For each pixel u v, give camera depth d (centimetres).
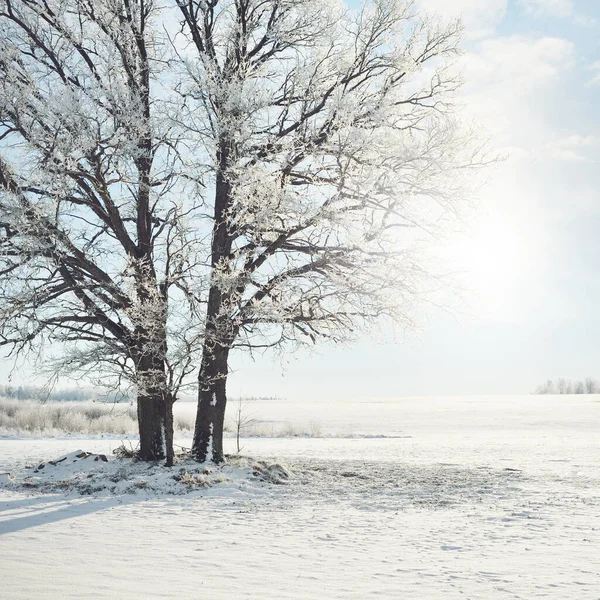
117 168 1630
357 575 699
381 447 3028
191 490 1430
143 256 1777
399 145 1622
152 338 1611
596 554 817
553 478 1758
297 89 1738
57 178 1514
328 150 1639
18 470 1862
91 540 900
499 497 1406
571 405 10200
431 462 2227
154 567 732
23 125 1568
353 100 1600
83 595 596
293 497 1392
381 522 1085
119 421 4216
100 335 1664
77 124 1541
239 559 783
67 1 1739
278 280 1677
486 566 745
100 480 1534
